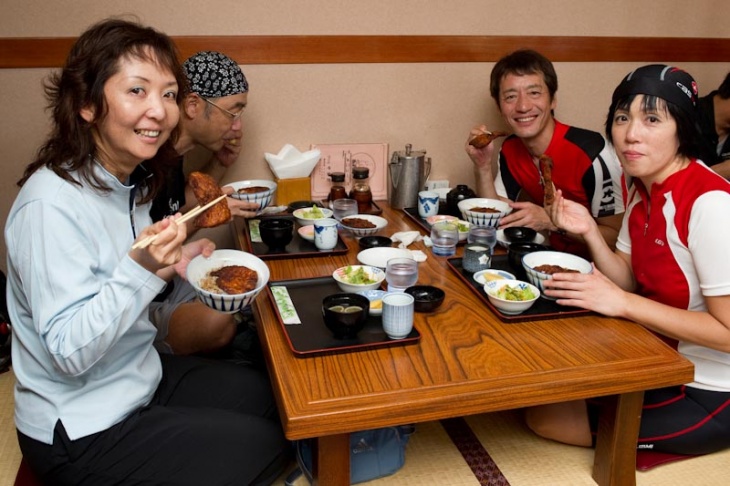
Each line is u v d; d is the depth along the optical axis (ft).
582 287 5.54
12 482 5.79
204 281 5.39
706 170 5.55
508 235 7.51
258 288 5.19
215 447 5.04
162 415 5.01
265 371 7.22
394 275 5.88
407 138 10.05
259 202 8.04
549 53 10.22
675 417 5.80
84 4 8.39
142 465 4.88
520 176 9.16
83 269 4.45
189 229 7.16
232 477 5.12
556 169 8.56
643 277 6.13
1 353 7.92
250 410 5.96
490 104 10.21
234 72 7.79
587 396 4.65
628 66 10.68
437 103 10.00
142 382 5.21
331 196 9.44
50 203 4.40
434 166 10.34
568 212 6.29
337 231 7.46
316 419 4.08
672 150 5.55
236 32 8.94
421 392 4.35
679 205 5.57
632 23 10.48
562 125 8.52
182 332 7.19
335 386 4.40
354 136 9.82
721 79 11.18
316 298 5.89
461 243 7.63
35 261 4.36
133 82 4.41
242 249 7.41
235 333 7.55
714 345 5.30
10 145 8.68
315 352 4.78
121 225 5.05
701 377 5.79
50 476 4.89
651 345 5.09
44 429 4.77
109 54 4.35
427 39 9.61
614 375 4.66
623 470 5.40
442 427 6.53
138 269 4.29
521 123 8.29
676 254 5.68
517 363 4.76
